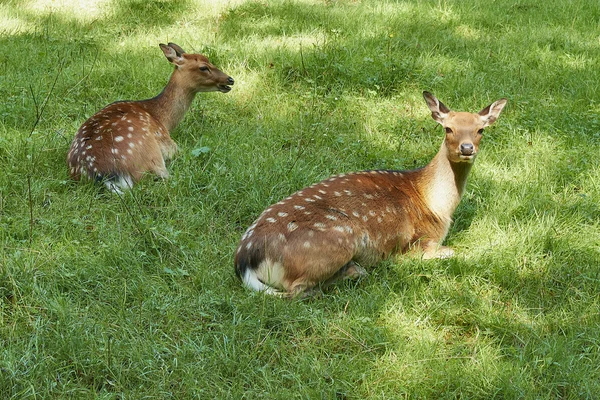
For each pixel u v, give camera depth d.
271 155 6.36
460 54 7.73
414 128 6.79
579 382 5.09
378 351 5.23
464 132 5.68
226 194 6.04
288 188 6.09
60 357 5.09
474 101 7.06
